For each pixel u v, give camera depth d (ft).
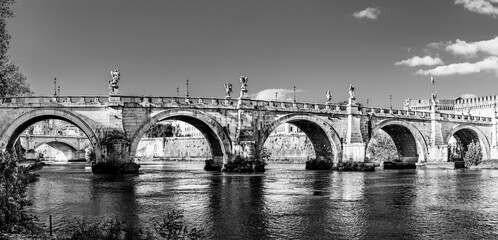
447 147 320.29
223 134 248.73
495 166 310.04
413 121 319.47
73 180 197.67
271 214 113.80
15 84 217.97
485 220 107.34
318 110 277.44
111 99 224.12
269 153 439.63
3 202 80.79
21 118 217.15
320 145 296.30
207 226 99.50
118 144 221.87
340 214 114.21
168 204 128.47
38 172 258.98
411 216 111.96
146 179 204.54
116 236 64.85
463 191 161.79
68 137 473.26
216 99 248.11
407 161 334.85
